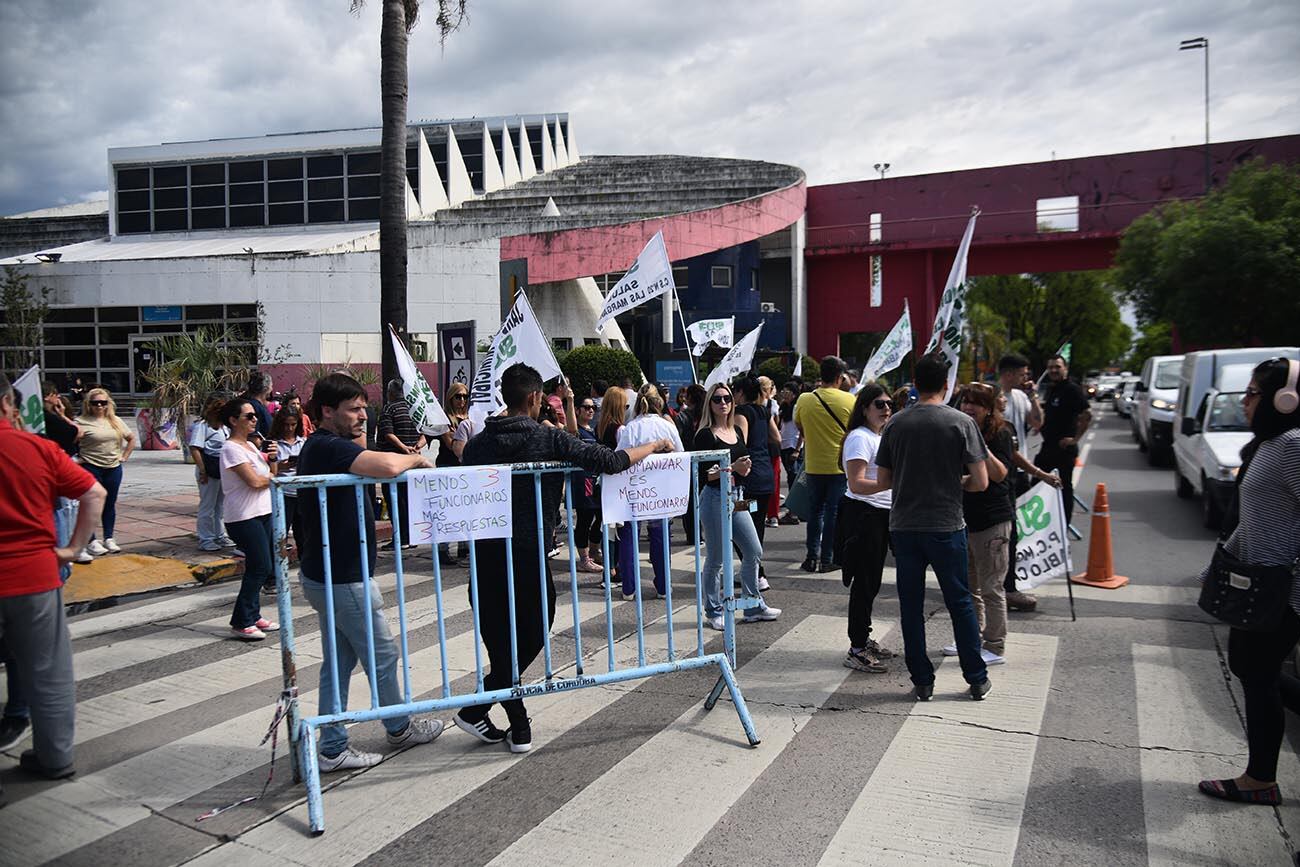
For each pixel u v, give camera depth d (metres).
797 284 41.31
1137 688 5.25
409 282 25.84
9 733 4.74
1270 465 3.65
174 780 4.28
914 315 41.44
